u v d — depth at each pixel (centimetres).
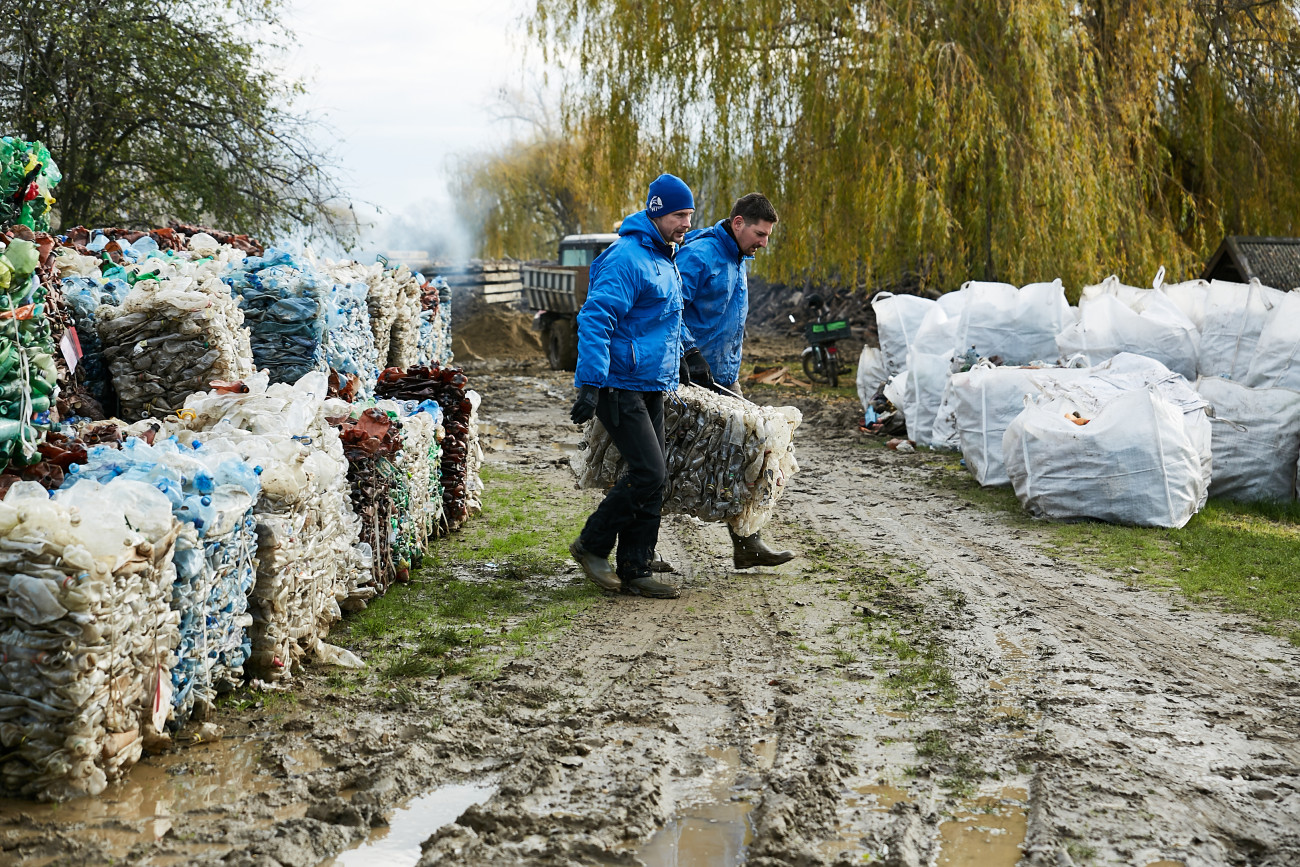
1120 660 469
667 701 409
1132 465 784
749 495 596
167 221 1614
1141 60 1780
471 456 809
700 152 1923
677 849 292
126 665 314
